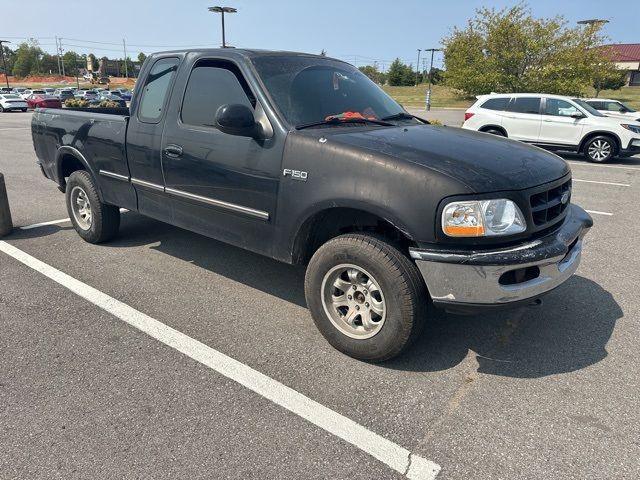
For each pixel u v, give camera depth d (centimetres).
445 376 310
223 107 330
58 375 305
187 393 290
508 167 294
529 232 286
